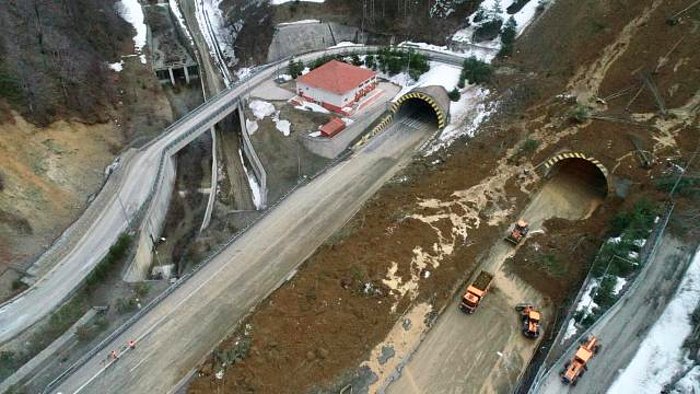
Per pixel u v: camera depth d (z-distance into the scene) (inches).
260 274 1471.5
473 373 1239.5
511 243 1600.6
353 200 1792.6
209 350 1240.2
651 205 1552.7
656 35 2068.2
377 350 1256.8
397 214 1656.0
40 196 1692.9
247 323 1280.8
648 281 1354.6
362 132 2226.9
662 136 1777.8
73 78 2185.0
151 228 1787.6
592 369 1170.0
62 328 1338.6
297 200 1798.7
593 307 1301.7
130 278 1530.5
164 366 1202.0
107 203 1796.3
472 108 2231.8
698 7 2054.6
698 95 1851.6
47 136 1868.8
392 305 1355.8
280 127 2226.9
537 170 1840.6
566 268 1505.9
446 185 1802.4
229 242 1585.9
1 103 1781.5
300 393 1132.5
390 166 1984.5
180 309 1354.6
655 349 1195.3
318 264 1466.5
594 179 1863.9
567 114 1973.4
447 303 1409.9
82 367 1200.8
